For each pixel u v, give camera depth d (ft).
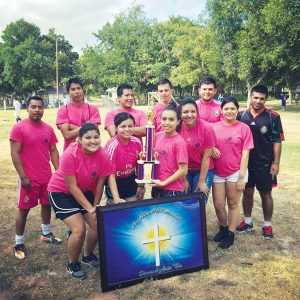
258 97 15.02
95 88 211.20
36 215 18.75
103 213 11.89
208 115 16.21
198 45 138.82
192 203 13.09
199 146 14.19
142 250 12.34
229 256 14.33
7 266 13.41
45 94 198.08
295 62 93.40
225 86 140.26
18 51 174.70
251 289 11.93
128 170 13.76
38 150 14.11
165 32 179.01
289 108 114.52
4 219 18.10
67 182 12.08
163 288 11.96
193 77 139.44
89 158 12.20
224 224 15.58
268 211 16.07
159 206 12.60
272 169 15.75
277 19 84.12
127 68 184.34
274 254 14.55
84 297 11.52
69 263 12.98
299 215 19.06
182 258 12.85
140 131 14.98
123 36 182.70
